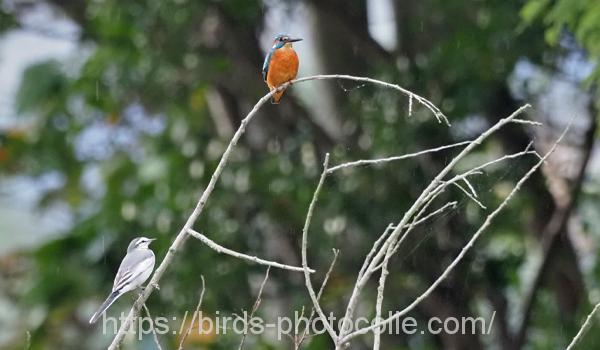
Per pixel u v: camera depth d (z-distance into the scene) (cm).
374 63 1816
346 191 1672
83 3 1858
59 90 1892
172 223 1753
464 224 1669
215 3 1712
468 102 1625
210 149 1853
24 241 1964
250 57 1794
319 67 1908
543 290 1852
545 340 1791
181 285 1706
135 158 1938
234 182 1784
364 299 1703
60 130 1934
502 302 1773
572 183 1739
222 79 1794
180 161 1806
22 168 1978
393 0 1756
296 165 1784
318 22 1877
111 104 1827
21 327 1731
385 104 1667
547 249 1697
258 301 775
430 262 1673
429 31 1723
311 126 1808
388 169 1645
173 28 1686
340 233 1691
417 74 1655
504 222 1702
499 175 1645
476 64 1609
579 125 1716
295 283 1739
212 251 1728
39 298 1702
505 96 1714
